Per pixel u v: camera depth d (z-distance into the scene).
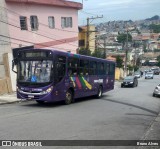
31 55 16.77
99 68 23.84
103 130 10.75
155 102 22.50
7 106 17.14
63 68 17.45
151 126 12.24
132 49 112.31
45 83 16.36
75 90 19.20
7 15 28.16
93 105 18.75
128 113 15.79
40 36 32.88
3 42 27.44
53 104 18.33
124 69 70.38
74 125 11.39
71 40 38.56
